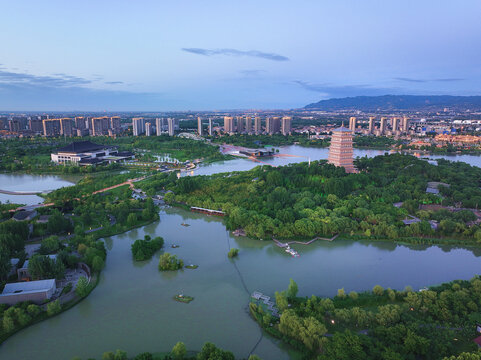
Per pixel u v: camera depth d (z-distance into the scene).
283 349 128.88
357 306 152.50
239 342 132.38
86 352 127.12
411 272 189.25
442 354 116.00
